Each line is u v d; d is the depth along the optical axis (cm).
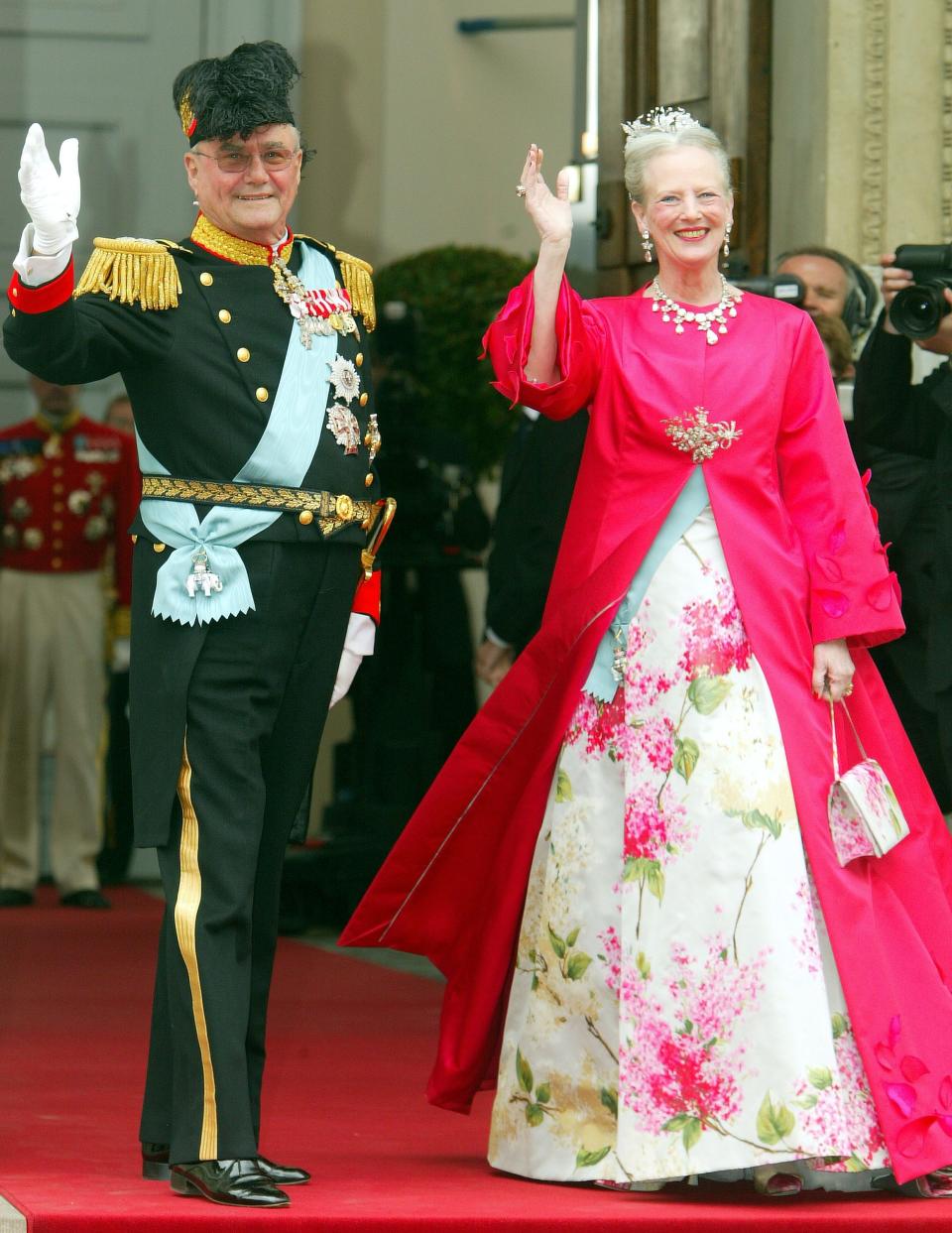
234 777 880
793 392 939
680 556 919
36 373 845
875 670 961
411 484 1994
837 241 1570
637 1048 884
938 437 1135
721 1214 844
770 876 883
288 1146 992
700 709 901
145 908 2191
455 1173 926
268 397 884
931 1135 876
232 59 891
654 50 1714
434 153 2703
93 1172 912
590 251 2167
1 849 2202
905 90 1561
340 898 1970
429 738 1995
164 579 880
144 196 2530
